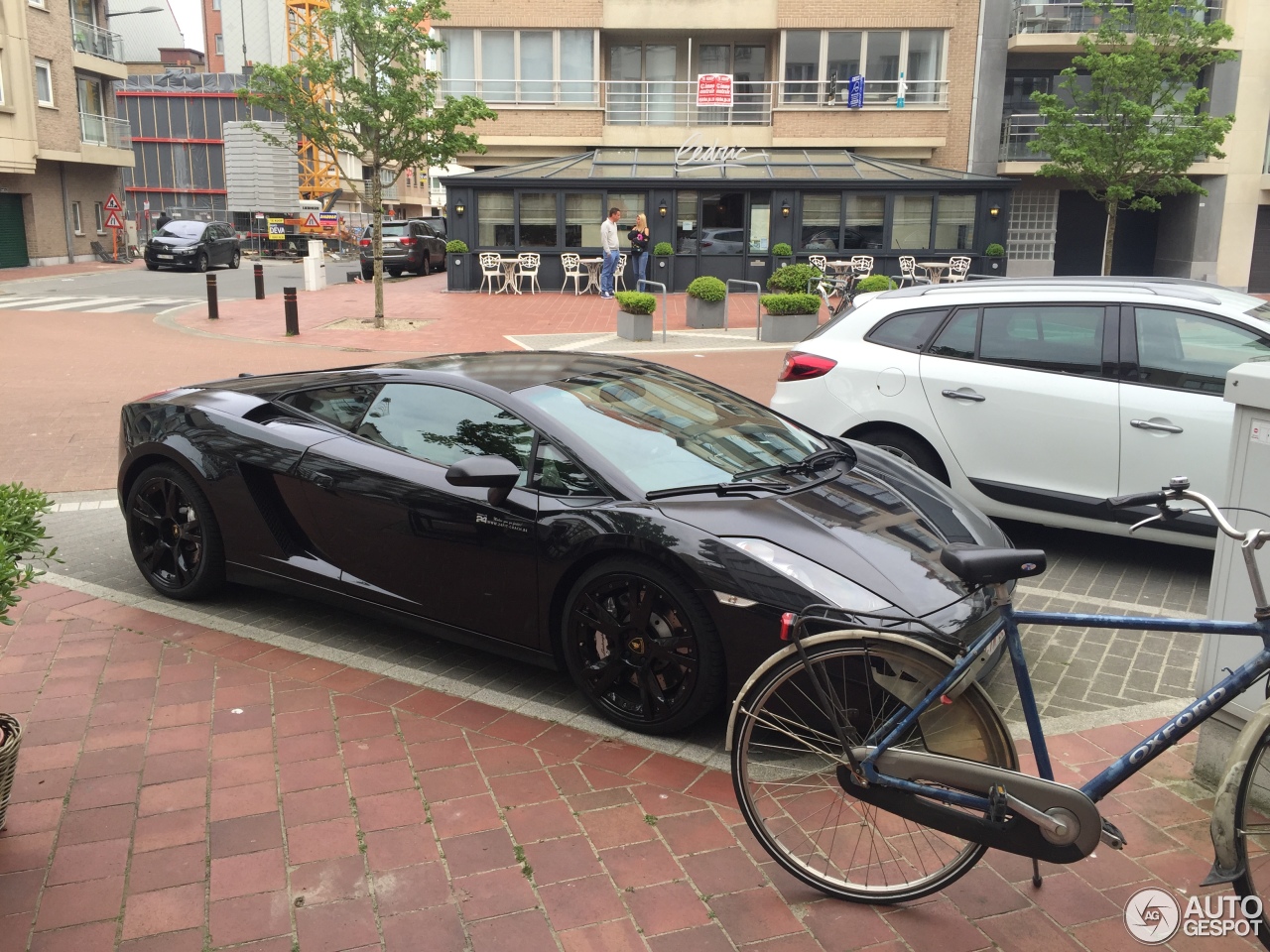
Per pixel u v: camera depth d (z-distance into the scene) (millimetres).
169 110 52031
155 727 3703
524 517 3855
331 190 48812
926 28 29234
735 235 24391
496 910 2725
